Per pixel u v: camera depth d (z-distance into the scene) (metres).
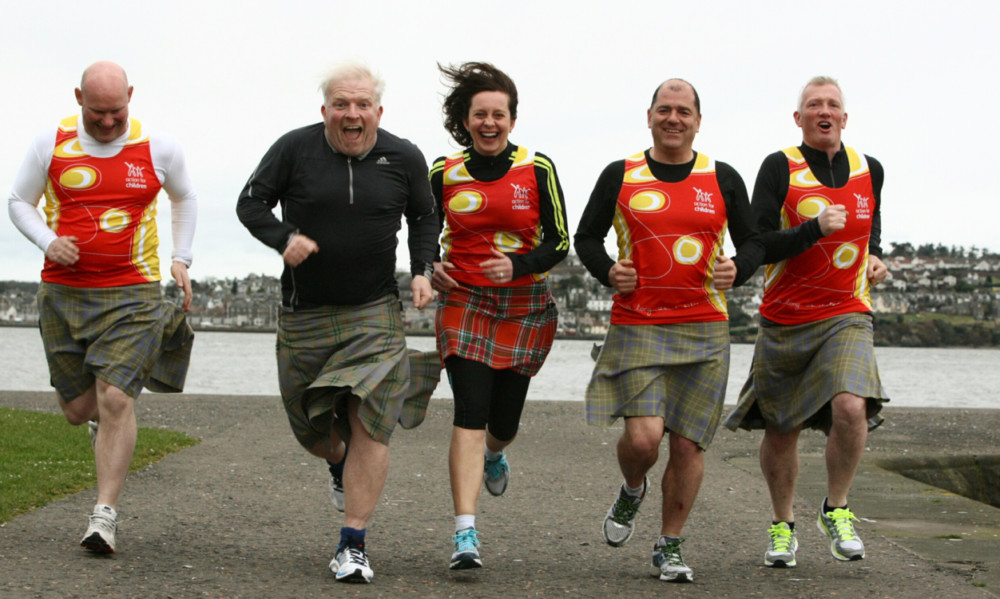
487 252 5.44
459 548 5.03
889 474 9.27
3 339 104.38
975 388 38.16
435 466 9.34
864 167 5.64
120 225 5.46
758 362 5.71
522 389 5.60
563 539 6.24
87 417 5.76
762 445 5.74
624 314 5.29
